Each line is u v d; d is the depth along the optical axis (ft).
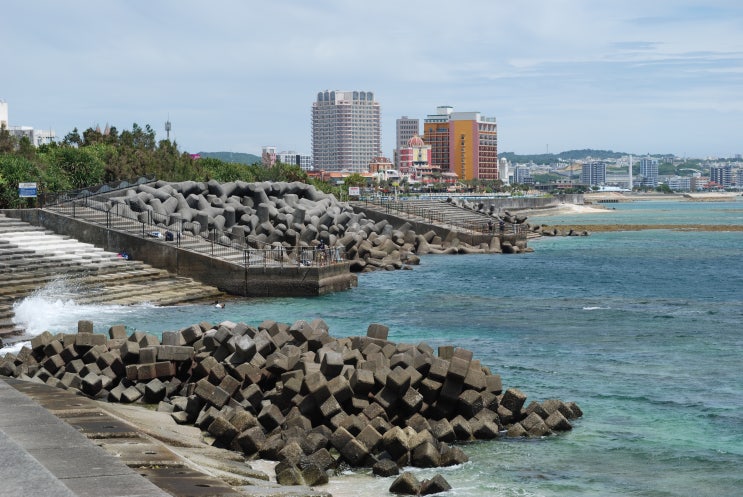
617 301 203.62
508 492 72.08
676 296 214.69
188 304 187.52
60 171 325.62
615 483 74.95
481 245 357.41
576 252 365.81
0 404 58.49
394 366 89.15
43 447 47.29
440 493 71.31
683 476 77.00
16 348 131.75
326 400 83.41
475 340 146.20
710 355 132.67
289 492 59.52
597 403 102.12
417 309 185.68
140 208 247.70
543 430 88.38
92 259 203.62
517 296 211.61
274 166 551.18
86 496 39.06
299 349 95.91
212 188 292.40
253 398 87.86
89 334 103.35
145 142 461.78
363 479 74.28
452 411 88.43
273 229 266.77
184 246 214.28
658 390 108.78
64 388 93.76
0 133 323.78
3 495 35.96
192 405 87.10
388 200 432.66
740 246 403.75
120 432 59.06
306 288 204.33
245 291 204.95
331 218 293.43
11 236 207.62
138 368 95.71
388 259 284.41
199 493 46.65
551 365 124.47
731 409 99.30
